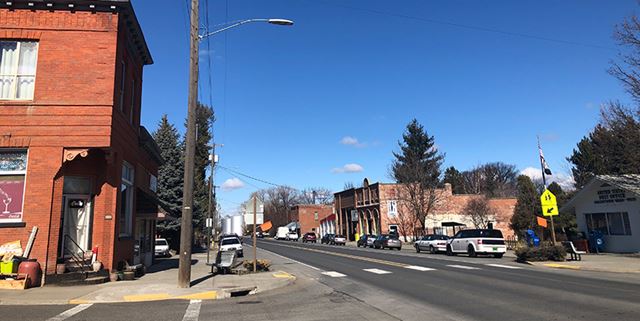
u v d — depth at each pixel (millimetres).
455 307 10219
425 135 70812
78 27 15688
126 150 17875
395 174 59188
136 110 19844
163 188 41812
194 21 14539
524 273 17391
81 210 16141
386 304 11016
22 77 15305
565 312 9227
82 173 16109
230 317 9445
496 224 58219
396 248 43562
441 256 29781
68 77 15359
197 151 53406
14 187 14656
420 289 13406
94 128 15211
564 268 19578
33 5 15383
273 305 11102
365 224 64500
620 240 27516
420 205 51312
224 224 23031
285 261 27656
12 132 14727
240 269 19516
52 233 14430
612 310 9289
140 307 10742
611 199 28391
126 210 18750
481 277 16031
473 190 99875
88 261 15570
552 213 24422
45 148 14805
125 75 18000
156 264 26000
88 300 11516
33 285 13656
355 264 23938
